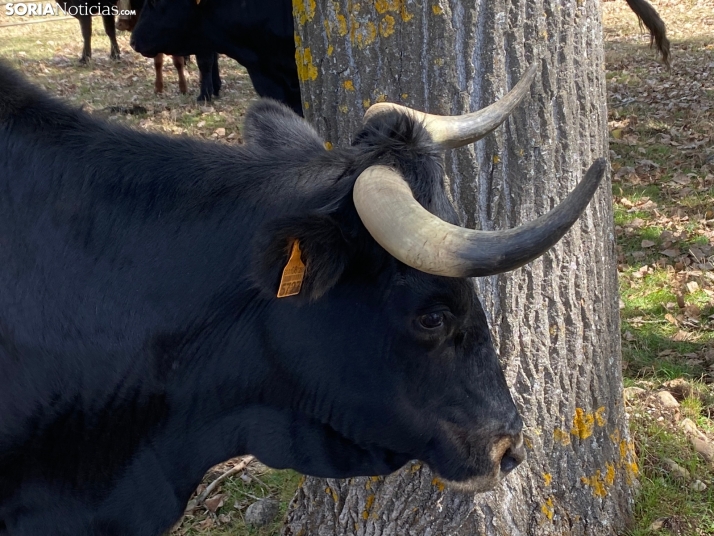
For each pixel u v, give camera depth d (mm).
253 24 9258
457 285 2490
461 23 2982
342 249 2314
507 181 3182
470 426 2721
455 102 3053
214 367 2684
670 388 4992
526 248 2016
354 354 2588
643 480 4156
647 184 8453
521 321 3389
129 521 2895
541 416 3535
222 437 2842
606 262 3641
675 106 11203
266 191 2590
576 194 1969
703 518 3951
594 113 3352
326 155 2623
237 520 4227
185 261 2590
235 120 11250
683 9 19906
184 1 9633
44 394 2635
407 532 3586
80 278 2570
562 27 3094
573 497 3697
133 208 2600
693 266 6578
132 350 2611
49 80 13875
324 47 3197
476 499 3494
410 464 3482
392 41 3051
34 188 2566
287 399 2734
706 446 4387
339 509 3699
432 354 2594
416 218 2123
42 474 2752
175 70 14734
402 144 2453
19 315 2570
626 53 15312
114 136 2695
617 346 3857
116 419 2711
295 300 2326
